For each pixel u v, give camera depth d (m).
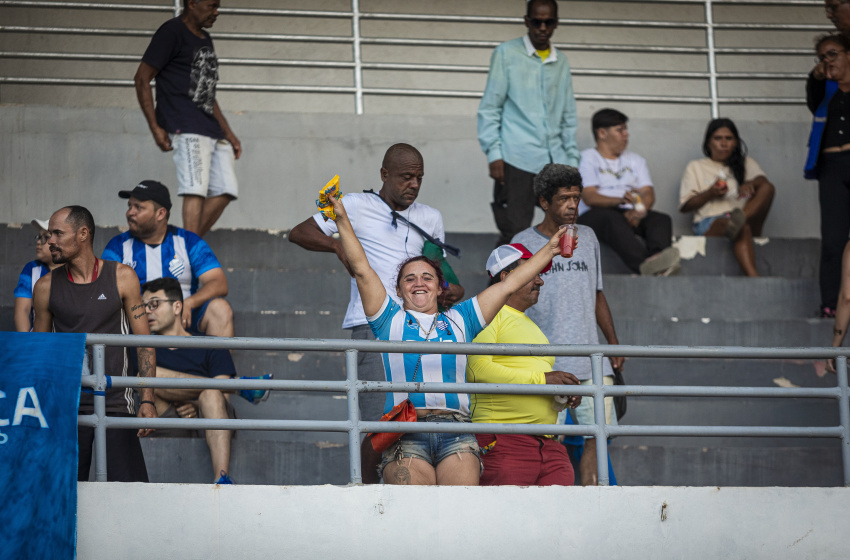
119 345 13.60
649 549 14.11
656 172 28.55
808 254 25.81
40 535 12.93
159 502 13.38
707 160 26.19
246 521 13.45
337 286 22.66
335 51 29.67
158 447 16.75
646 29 30.89
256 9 28.08
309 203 27.20
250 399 17.22
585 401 16.88
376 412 15.81
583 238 17.70
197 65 21.78
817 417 20.00
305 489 13.59
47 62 28.30
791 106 30.61
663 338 21.48
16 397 13.21
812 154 22.80
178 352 17.62
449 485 13.88
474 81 30.11
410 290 14.51
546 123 22.95
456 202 27.88
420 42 28.86
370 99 29.47
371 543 13.55
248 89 27.95
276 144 27.36
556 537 13.91
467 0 30.53
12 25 28.11
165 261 18.95
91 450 14.68
